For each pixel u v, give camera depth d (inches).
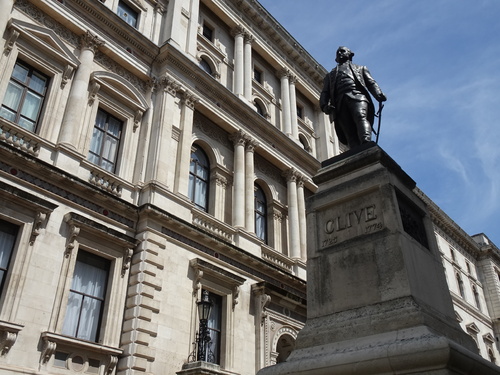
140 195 710.5
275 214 1008.2
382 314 245.9
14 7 652.1
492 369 220.7
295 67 1275.8
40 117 636.7
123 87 756.0
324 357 232.8
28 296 516.7
